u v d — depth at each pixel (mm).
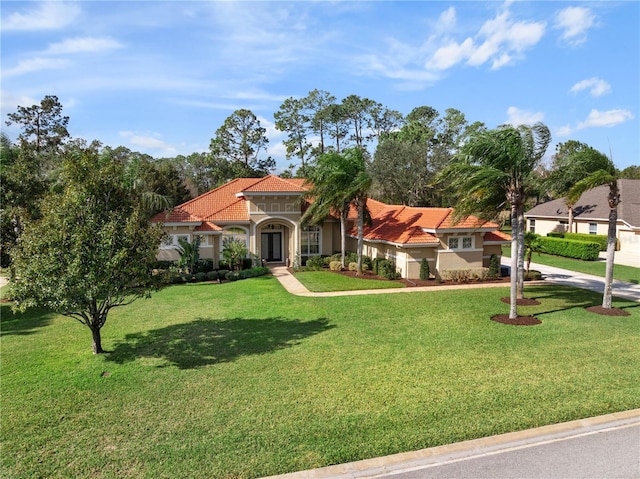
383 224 28281
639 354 11883
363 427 8062
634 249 34625
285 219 29531
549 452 7332
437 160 50812
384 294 20375
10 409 9055
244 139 63719
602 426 8148
